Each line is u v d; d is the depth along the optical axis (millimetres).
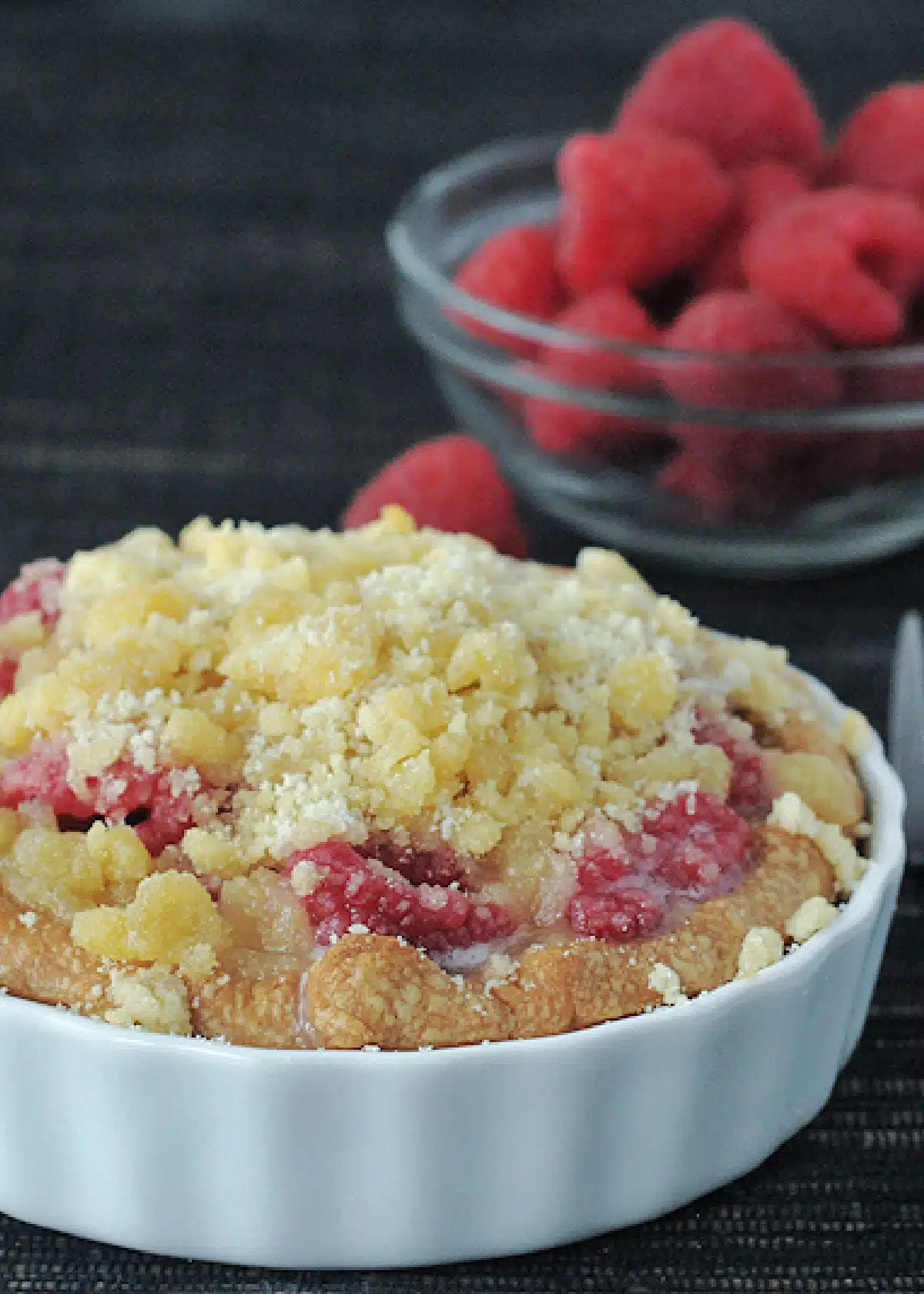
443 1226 373
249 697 384
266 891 374
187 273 530
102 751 378
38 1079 368
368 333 520
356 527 449
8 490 477
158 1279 376
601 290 466
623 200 463
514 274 470
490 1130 369
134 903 370
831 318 455
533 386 458
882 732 439
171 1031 367
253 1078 364
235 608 390
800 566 467
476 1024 368
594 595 397
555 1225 376
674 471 460
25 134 563
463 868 378
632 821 381
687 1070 372
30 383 500
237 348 513
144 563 401
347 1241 373
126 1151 370
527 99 583
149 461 485
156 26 603
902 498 461
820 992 378
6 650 392
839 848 384
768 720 396
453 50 600
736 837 382
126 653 384
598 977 371
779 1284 379
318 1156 368
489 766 381
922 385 452
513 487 480
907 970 409
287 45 599
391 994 367
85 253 532
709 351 452
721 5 615
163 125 569
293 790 378
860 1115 394
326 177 558
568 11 615
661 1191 378
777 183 473
